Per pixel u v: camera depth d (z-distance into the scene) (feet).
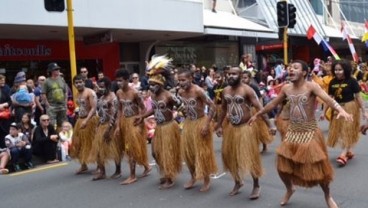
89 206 21.31
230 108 20.70
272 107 19.47
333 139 27.61
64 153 32.50
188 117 22.52
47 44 52.95
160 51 67.10
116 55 60.85
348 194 21.40
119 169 26.27
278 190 22.39
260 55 84.84
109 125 25.04
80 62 56.85
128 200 21.89
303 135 18.07
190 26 55.31
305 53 98.12
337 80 28.02
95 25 45.85
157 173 26.76
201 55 72.90
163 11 52.24
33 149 31.60
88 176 27.12
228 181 24.47
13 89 35.01
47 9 34.99
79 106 26.91
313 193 21.61
